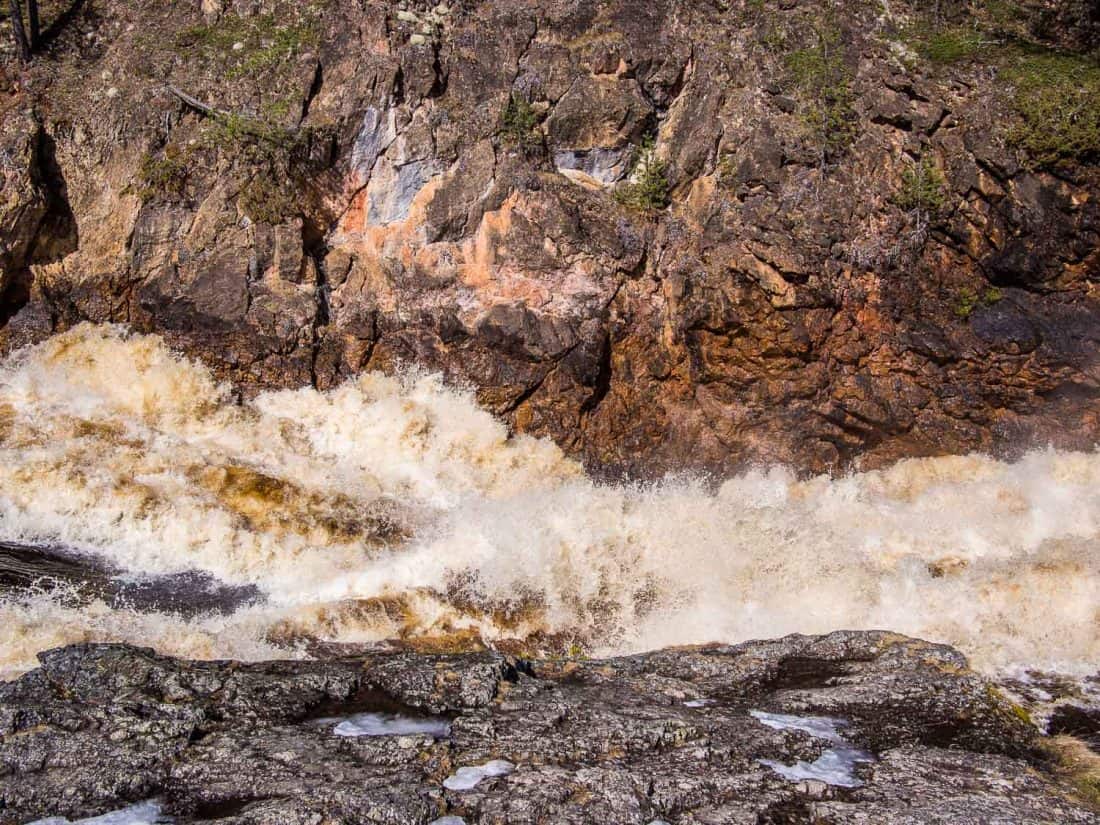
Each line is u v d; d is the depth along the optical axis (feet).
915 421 40.04
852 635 29.50
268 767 20.83
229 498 33.60
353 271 39.34
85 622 28.32
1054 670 31.14
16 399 35.99
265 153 38.75
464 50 41.88
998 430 40.34
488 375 38.65
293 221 38.63
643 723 22.93
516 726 22.71
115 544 31.60
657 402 39.88
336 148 40.32
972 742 24.25
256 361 37.78
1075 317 40.65
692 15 43.60
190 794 20.10
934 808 20.29
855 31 44.01
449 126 40.73
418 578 32.76
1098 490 39.17
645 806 19.76
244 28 41.70
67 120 39.04
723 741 22.70
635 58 42.29
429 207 39.93
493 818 19.15
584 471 38.50
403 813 19.07
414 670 25.25
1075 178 40.70
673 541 36.09
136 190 38.29
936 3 45.55
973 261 41.09
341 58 40.96
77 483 32.24
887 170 41.57
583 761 21.58
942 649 28.32
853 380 39.63
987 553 36.55
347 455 37.27
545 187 40.24
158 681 23.95
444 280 39.40
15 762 20.75
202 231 38.04
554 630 32.60
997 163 40.86
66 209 38.42
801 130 41.68
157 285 37.68
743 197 41.14
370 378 38.58
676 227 41.11
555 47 42.27
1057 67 43.86
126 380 37.14
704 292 39.42
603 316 39.58
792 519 37.42
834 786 21.35
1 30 40.34
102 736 21.62
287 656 28.55
